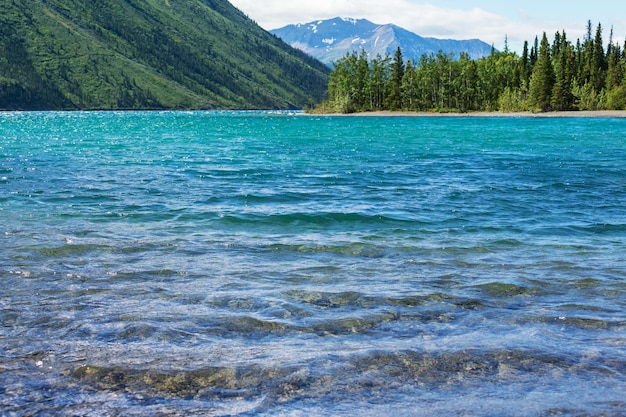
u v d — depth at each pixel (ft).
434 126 283.59
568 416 15.31
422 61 531.91
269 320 23.91
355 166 100.48
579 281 30.42
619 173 89.04
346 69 545.44
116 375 18.15
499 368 18.78
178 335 21.98
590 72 462.60
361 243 40.73
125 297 27.20
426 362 19.25
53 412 15.60
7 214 51.67
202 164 103.24
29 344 20.88
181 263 34.32
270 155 124.26
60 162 104.83
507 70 518.37
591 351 20.25
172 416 15.37
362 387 17.34
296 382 17.67
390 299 26.99
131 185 73.31
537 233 45.03
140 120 431.43
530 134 206.90
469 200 62.90
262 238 42.45
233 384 17.56
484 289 28.81
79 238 41.42
